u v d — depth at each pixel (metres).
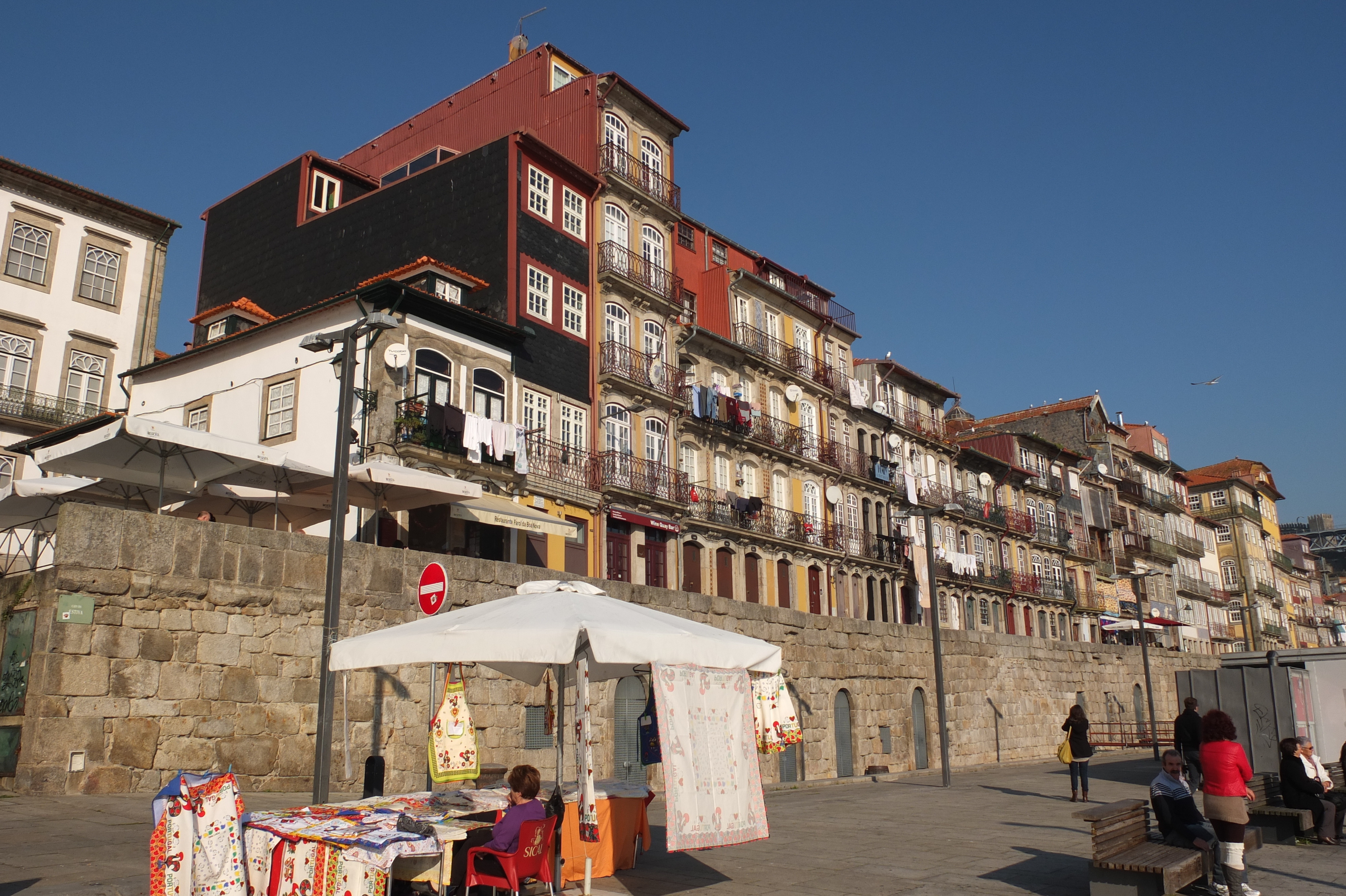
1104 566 61.97
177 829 7.32
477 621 8.95
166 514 20.72
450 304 25.53
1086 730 17.33
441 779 9.56
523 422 27.91
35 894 7.89
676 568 32.62
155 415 28.86
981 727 34.72
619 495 30.11
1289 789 12.13
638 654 8.27
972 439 56.84
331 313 25.44
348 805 8.90
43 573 13.70
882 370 47.25
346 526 24.19
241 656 15.02
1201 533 80.00
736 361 37.62
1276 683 17.70
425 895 8.42
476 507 22.41
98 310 31.06
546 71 34.81
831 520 41.25
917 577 45.12
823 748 26.95
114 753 13.49
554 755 19.14
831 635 28.17
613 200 33.00
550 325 29.53
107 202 31.34
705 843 8.03
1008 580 51.62
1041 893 9.07
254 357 27.00
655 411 32.75
